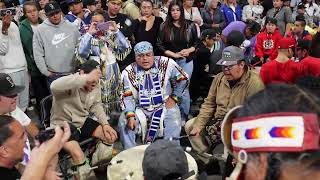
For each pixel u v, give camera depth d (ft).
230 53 10.48
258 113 2.42
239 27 18.03
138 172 9.04
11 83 9.82
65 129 5.08
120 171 9.16
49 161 4.76
